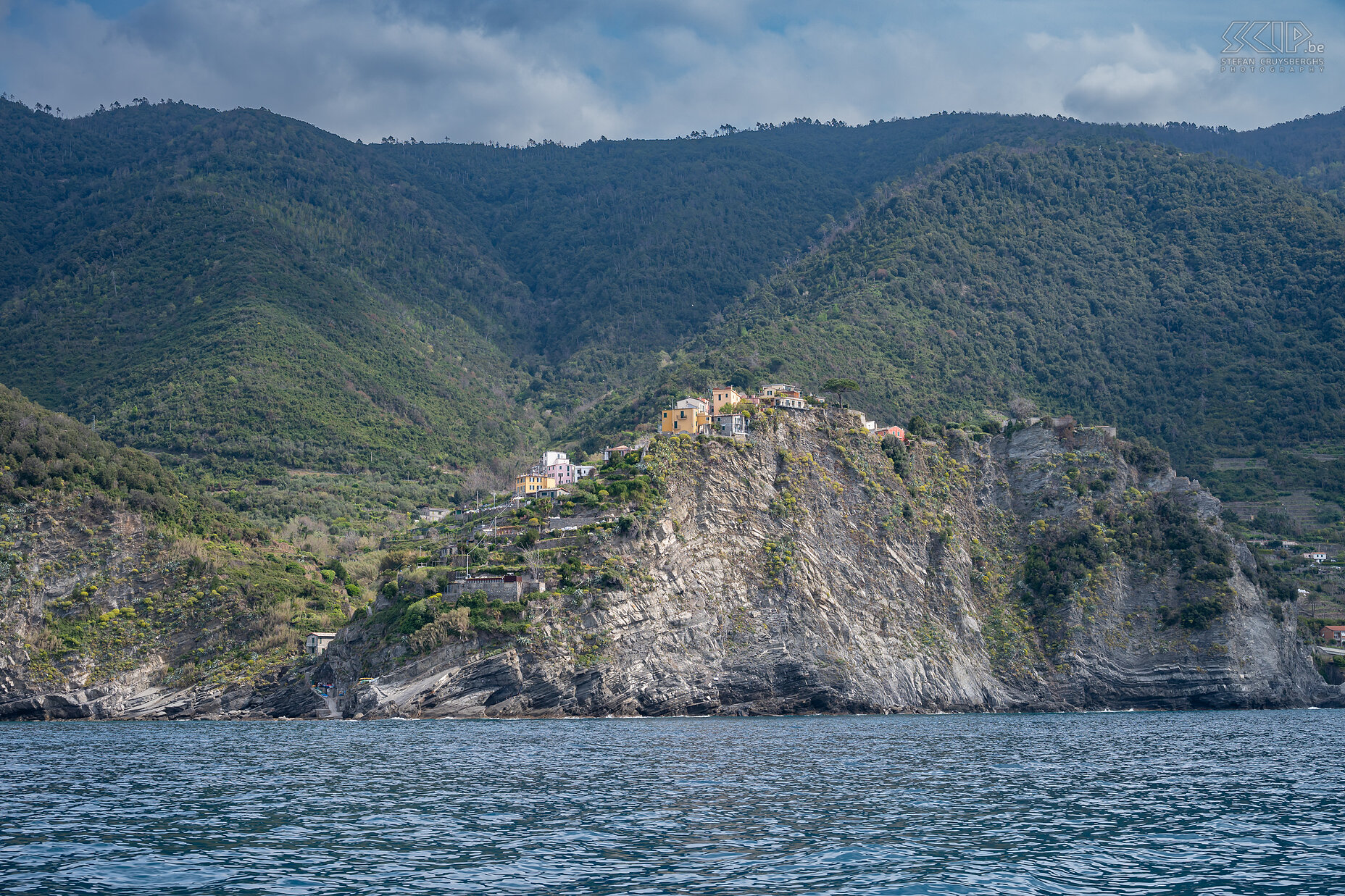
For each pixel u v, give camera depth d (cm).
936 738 13012
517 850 6119
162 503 19138
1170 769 10031
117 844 6222
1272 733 14338
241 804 7575
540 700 15862
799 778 9038
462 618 15900
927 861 5959
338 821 6938
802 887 5412
